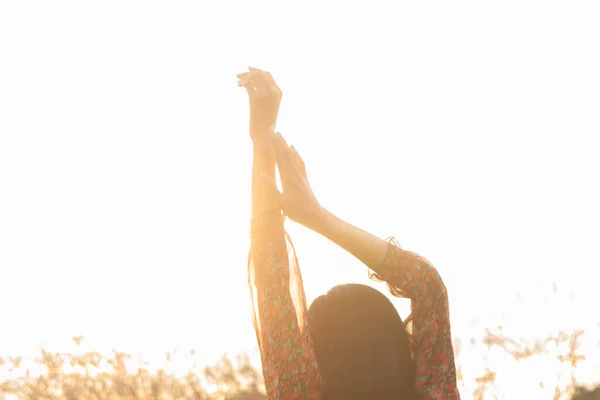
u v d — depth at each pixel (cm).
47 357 763
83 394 714
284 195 202
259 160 212
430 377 212
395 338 211
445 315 215
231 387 758
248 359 825
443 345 213
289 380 203
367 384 206
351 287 216
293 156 202
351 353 208
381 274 213
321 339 211
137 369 756
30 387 708
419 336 214
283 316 205
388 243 215
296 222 203
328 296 216
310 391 203
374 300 214
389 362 208
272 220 211
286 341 204
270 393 206
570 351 718
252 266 213
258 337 211
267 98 210
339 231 206
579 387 670
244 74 212
